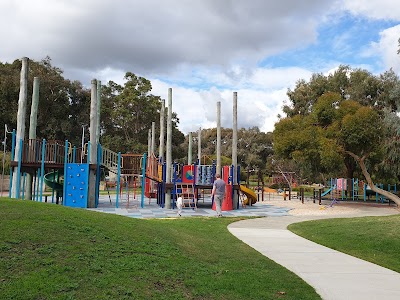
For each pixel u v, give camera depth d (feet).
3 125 180.04
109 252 20.85
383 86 113.80
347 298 19.22
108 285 16.76
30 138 68.74
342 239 36.88
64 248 19.83
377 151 82.99
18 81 170.91
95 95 69.56
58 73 191.93
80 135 199.21
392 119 83.15
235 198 75.66
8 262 17.16
